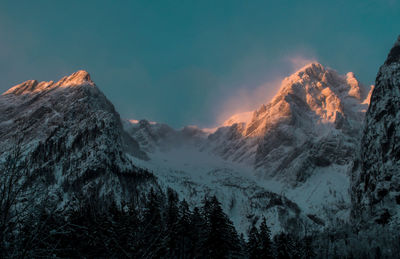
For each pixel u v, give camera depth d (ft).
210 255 212.43
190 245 220.84
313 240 548.31
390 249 471.62
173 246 183.11
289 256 259.19
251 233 255.29
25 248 43.37
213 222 219.82
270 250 250.16
